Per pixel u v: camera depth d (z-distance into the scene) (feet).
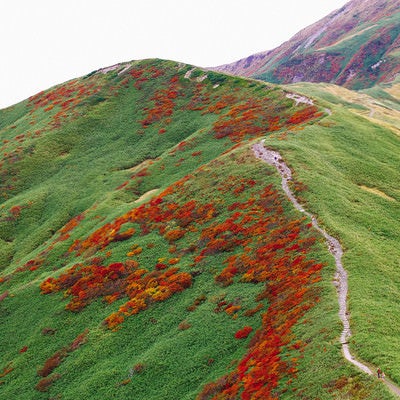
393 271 124.36
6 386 145.38
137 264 178.19
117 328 150.20
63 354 148.97
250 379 96.02
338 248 137.69
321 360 87.92
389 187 200.85
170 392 115.24
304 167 200.54
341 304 107.96
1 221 294.05
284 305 120.37
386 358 81.92
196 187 215.31
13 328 171.12
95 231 225.15
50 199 311.88
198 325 134.51
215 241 170.81
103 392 125.39
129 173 313.73
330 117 275.39
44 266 217.97
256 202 181.98
